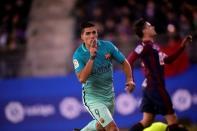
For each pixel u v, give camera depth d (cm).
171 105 2189
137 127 2220
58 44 4166
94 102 1941
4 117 3797
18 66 3850
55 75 3691
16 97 3772
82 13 4044
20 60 3856
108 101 1959
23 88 3756
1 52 3897
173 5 3638
